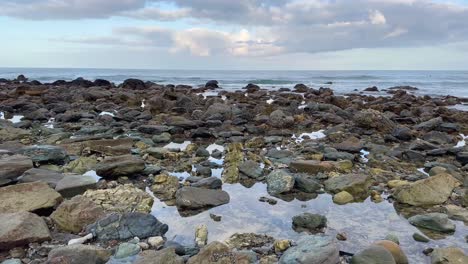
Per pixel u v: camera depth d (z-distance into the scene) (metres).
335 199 2.75
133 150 4.04
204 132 5.10
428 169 3.63
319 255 1.76
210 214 2.49
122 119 6.23
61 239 2.07
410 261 1.91
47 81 20.42
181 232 2.22
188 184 3.02
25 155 3.41
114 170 3.10
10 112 7.34
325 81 22.95
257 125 5.91
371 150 4.30
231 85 18.42
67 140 4.48
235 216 2.47
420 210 2.57
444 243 2.11
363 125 5.72
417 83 21.30
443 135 5.22
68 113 6.57
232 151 3.86
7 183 2.81
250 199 2.77
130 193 2.64
